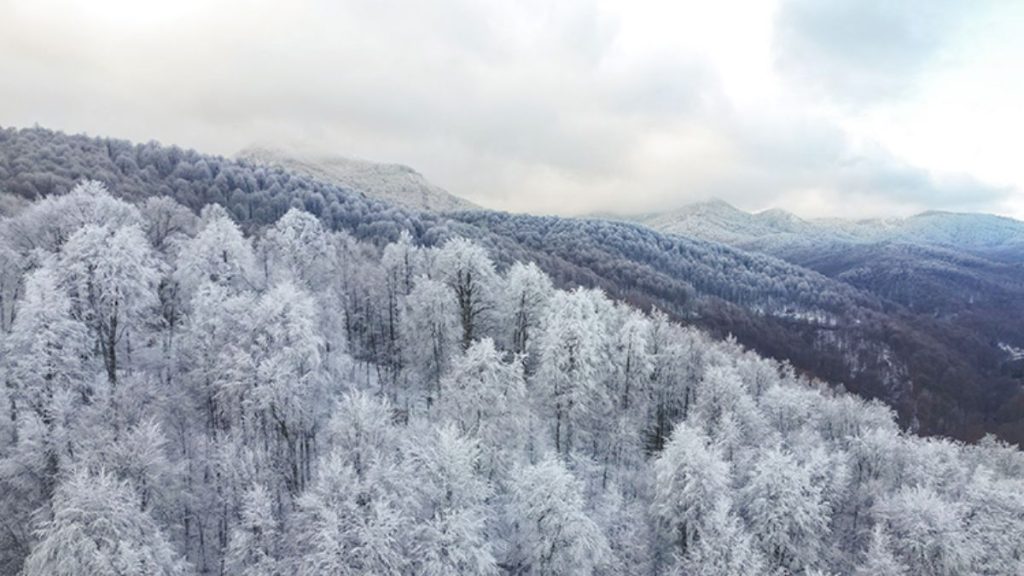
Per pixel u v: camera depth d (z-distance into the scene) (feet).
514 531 149.48
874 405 307.99
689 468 154.30
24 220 208.64
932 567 151.43
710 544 142.92
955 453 223.10
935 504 157.28
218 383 138.31
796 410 225.97
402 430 157.58
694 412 215.31
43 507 114.32
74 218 197.26
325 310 213.05
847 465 200.44
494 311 222.07
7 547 116.67
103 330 154.92
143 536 110.42
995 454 280.51
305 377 142.51
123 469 120.06
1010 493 164.14
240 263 195.11
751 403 211.61
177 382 167.73
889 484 198.08
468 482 133.90
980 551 151.43
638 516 164.66
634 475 195.83
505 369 166.20
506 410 162.61
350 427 136.67
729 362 287.69
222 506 133.80
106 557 100.53
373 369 235.81
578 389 184.65
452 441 134.72
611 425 208.54
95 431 124.26
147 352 184.03
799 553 150.82
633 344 212.43
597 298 245.24
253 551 116.67
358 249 319.68
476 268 214.07
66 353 134.41
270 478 135.33
